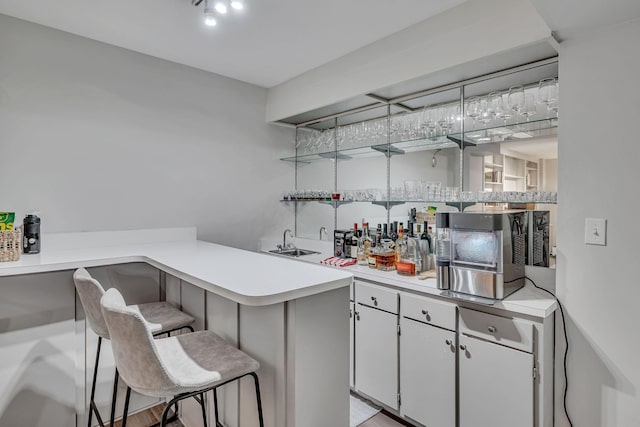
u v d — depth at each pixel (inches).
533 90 84.9
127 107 102.5
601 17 57.1
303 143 141.9
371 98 104.7
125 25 88.7
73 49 93.3
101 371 83.3
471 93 93.0
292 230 144.3
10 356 72.2
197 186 117.7
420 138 99.3
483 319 67.1
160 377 42.8
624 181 59.1
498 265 66.1
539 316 60.5
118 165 101.3
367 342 86.8
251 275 60.9
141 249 93.3
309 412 54.2
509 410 63.8
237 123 127.6
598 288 61.7
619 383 59.7
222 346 58.0
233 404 64.6
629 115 58.5
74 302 79.4
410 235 100.7
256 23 86.9
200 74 117.6
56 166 91.2
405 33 88.5
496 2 71.4
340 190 127.7
